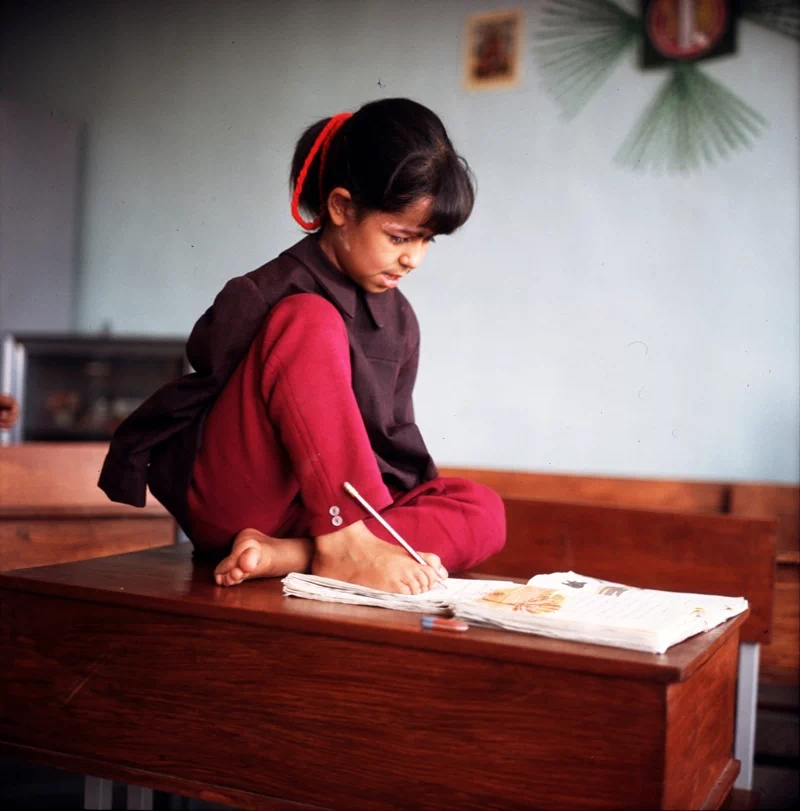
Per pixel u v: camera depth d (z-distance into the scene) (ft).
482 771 3.21
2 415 7.02
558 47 13.30
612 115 13.00
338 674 3.44
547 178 13.37
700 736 3.39
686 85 12.55
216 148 15.52
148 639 3.80
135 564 4.50
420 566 3.83
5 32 16.96
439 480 4.75
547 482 9.04
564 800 3.09
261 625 3.57
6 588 4.11
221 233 15.49
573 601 3.55
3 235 15.02
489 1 13.75
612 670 3.01
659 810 2.96
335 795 3.44
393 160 4.06
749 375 12.33
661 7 12.68
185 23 15.80
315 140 4.49
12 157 15.08
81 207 16.33
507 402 13.57
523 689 3.16
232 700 3.63
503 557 5.97
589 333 13.15
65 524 6.41
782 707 6.73
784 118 12.09
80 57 16.52
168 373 13.65
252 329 4.20
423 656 3.30
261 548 4.00
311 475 3.86
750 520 5.39
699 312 12.57
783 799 6.66
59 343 13.62
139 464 4.48
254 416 4.10
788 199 12.09
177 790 3.71
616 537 5.70
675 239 12.67
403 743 3.33
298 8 15.03
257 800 3.56
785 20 12.05
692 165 12.57
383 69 14.46
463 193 4.20
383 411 4.64
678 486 8.71
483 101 13.76
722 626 3.65
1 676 4.10
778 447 12.20
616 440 12.99
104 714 3.88
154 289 15.87
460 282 13.83
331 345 3.97
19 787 6.75
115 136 16.19
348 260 4.33
